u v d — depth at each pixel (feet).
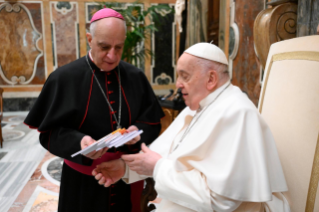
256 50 7.52
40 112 6.04
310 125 4.51
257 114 4.73
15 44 25.70
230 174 4.30
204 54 5.08
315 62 4.59
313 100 4.50
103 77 6.21
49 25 25.85
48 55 26.22
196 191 4.50
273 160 4.67
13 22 25.40
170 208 5.03
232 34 10.95
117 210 6.27
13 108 26.35
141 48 26.96
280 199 4.85
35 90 26.50
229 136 4.66
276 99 5.41
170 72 27.86
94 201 6.03
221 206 4.39
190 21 17.01
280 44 5.66
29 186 11.80
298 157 4.71
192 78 5.16
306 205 4.52
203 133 4.86
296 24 7.04
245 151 4.46
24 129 20.83
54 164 14.34
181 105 15.35
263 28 7.06
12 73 25.98
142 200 6.81
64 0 25.67
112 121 6.11
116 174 5.85
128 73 6.60
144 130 6.38
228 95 5.12
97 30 5.35
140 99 6.59
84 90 6.00
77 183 6.02
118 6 26.03
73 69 6.09
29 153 15.90
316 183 4.37
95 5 26.09
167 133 6.64
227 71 5.32
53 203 10.39
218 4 14.96
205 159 4.75
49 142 5.86
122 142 4.77
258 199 4.23
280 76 5.41
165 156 6.19
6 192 11.24
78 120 5.92
